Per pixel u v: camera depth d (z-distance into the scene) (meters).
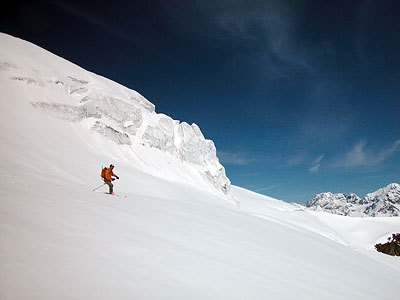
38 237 5.52
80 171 24.34
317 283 8.62
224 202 51.28
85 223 7.29
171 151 57.81
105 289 4.36
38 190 10.23
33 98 35.91
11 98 33.12
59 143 31.09
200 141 69.75
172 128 62.91
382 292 10.26
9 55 38.34
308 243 15.71
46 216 6.99
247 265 8.20
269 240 12.98
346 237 101.62
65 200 9.43
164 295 4.75
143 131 52.03
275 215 96.12
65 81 43.38
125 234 7.32
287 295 6.73
